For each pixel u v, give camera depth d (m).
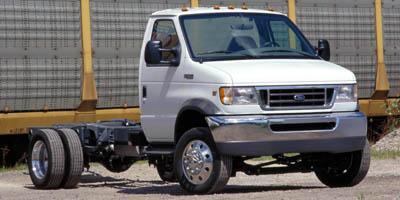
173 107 19.69
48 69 29.77
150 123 20.48
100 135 22.89
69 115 30.33
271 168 19.75
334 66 19.88
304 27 35.16
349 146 19.31
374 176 23.69
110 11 30.95
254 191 20.00
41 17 29.62
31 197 20.36
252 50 20.02
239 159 19.38
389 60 37.31
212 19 20.31
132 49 31.39
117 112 31.22
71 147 22.44
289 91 18.73
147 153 20.56
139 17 31.52
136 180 25.41
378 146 34.38
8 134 29.39
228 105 18.41
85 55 30.41
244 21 20.55
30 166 23.08
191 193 18.98
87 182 24.94
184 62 19.50
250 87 18.48
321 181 20.95
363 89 36.75
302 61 19.97
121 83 31.20
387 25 37.38
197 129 18.88
